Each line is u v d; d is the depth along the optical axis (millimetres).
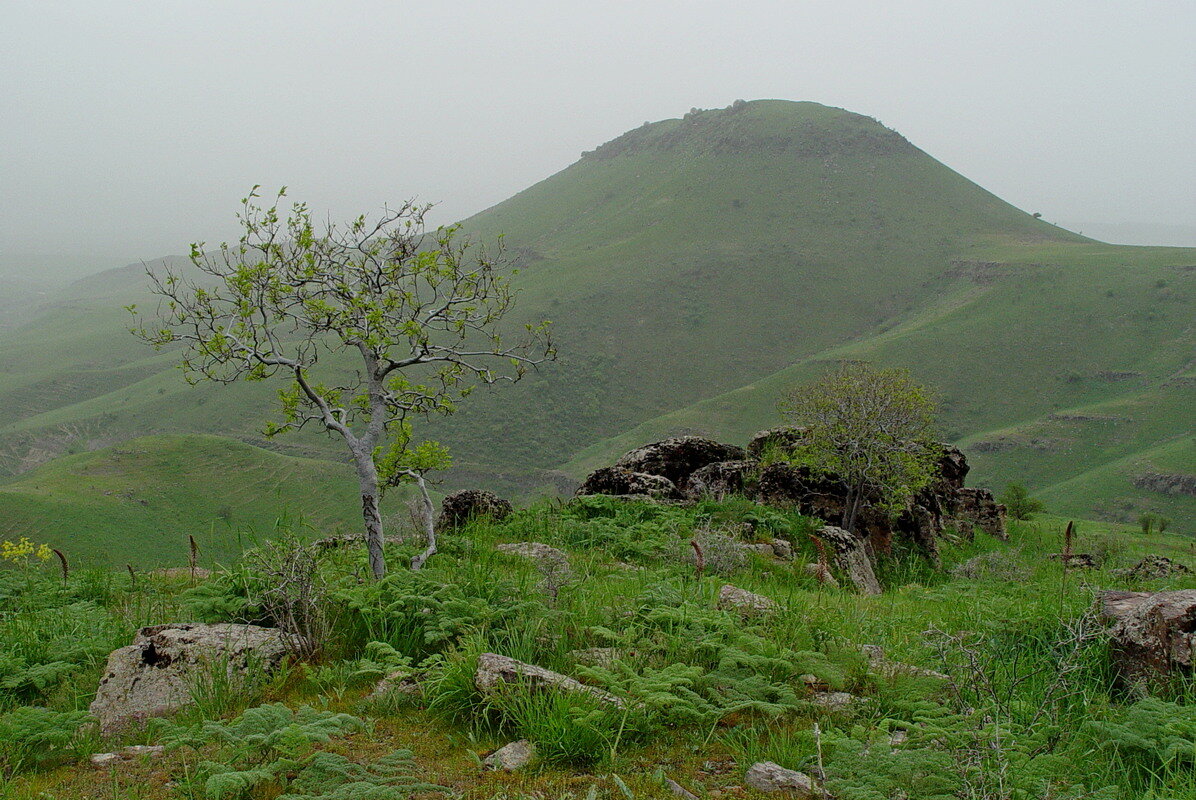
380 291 8734
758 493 18703
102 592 8875
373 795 3928
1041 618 6738
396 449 9289
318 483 131125
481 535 11930
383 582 7039
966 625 7301
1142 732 4648
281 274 8430
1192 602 5703
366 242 8633
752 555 12523
